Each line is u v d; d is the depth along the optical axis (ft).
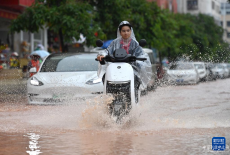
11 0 197.77
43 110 80.28
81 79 89.56
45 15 159.02
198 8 617.62
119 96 57.06
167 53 302.86
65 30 159.84
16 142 48.67
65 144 47.29
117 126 58.18
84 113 60.29
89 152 43.06
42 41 271.28
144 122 63.52
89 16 164.86
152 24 236.63
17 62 210.18
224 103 96.84
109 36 195.52
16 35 238.48
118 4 188.85
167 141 48.73
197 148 44.88
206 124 62.34
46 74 94.94
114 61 59.67
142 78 61.93
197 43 378.73
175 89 147.74
